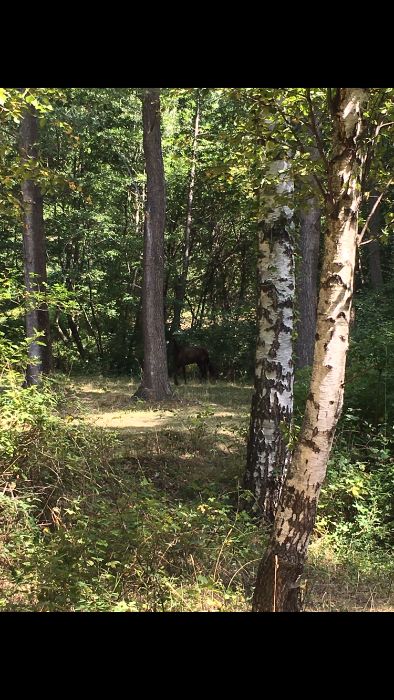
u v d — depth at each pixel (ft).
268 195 29.60
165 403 59.62
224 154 23.75
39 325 57.21
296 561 16.22
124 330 104.58
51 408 27.27
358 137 15.19
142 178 94.99
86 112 63.05
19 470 25.29
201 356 82.12
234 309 96.12
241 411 56.13
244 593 20.74
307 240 62.80
